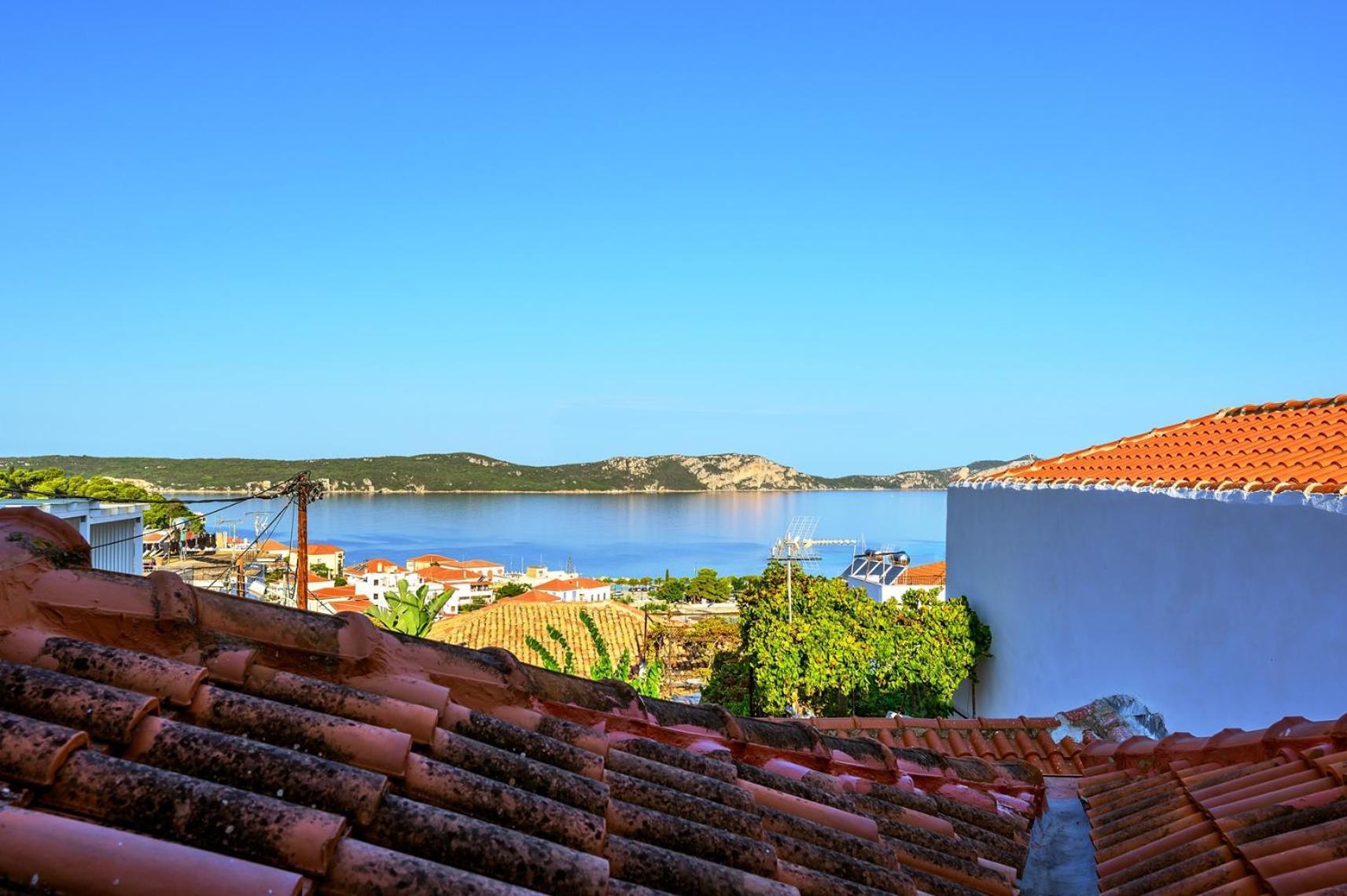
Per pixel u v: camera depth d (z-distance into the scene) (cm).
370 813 230
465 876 219
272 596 3506
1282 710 838
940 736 860
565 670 1952
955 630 1576
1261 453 1039
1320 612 788
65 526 295
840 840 382
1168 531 1034
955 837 464
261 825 204
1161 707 1041
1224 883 378
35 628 262
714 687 2114
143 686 249
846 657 1616
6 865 172
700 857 311
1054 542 1341
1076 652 1264
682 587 10400
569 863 249
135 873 178
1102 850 499
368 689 316
